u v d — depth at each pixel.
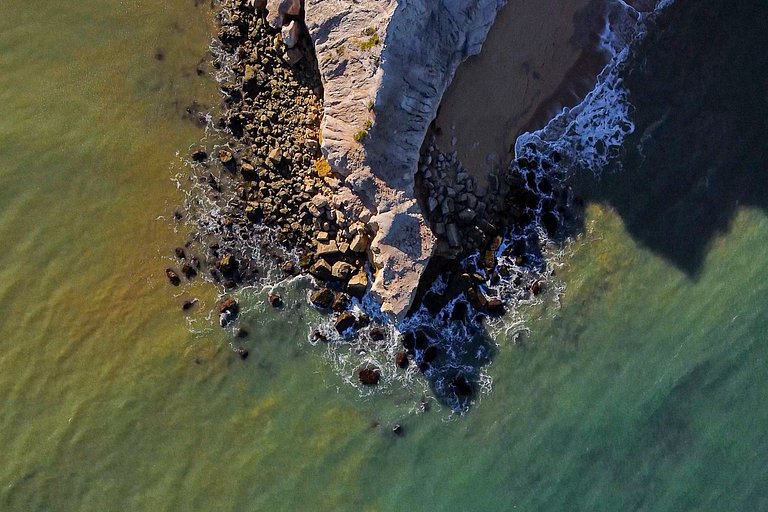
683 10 20.38
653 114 20.42
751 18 20.34
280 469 19.89
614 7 19.83
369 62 18.38
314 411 20.05
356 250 19.50
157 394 20.20
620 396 20.02
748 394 19.89
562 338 20.19
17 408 20.16
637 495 19.70
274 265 20.23
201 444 20.02
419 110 18.52
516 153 20.22
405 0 17.52
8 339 20.44
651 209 20.41
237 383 20.20
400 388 19.95
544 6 19.06
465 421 19.94
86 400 20.19
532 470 19.80
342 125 18.95
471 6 18.00
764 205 20.30
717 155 20.38
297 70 20.19
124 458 19.95
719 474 19.70
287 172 20.09
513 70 19.45
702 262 20.30
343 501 19.75
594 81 20.27
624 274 20.33
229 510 19.73
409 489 19.77
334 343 20.05
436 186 19.42
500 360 20.06
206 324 20.31
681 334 20.16
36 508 19.77
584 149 20.41
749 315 20.08
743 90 20.34
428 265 19.73
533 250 20.25
